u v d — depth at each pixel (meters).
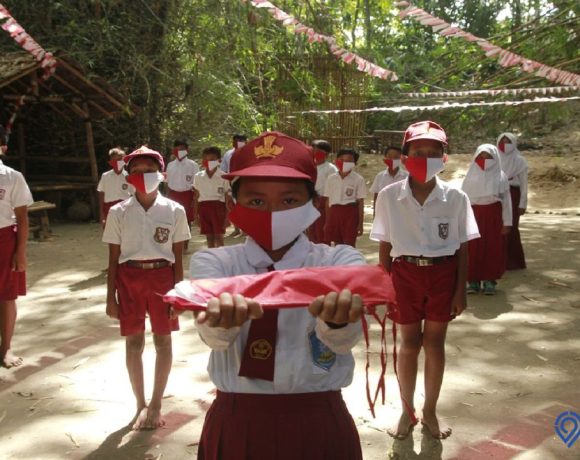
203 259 1.79
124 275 3.69
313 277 1.49
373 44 14.15
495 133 9.13
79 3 13.46
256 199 1.75
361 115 16.80
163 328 3.70
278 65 15.31
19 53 11.76
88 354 4.98
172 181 9.51
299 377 1.72
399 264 3.48
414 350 3.53
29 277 7.80
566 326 5.48
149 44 14.05
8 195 4.62
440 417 3.78
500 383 4.26
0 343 4.86
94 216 13.30
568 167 15.99
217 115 14.95
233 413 1.77
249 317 1.40
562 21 7.40
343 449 1.77
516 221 7.61
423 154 3.30
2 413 3.95
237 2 13.08
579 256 8.48
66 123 14.03
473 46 8.37
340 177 7.67
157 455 3.42
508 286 6.96
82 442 3.56
